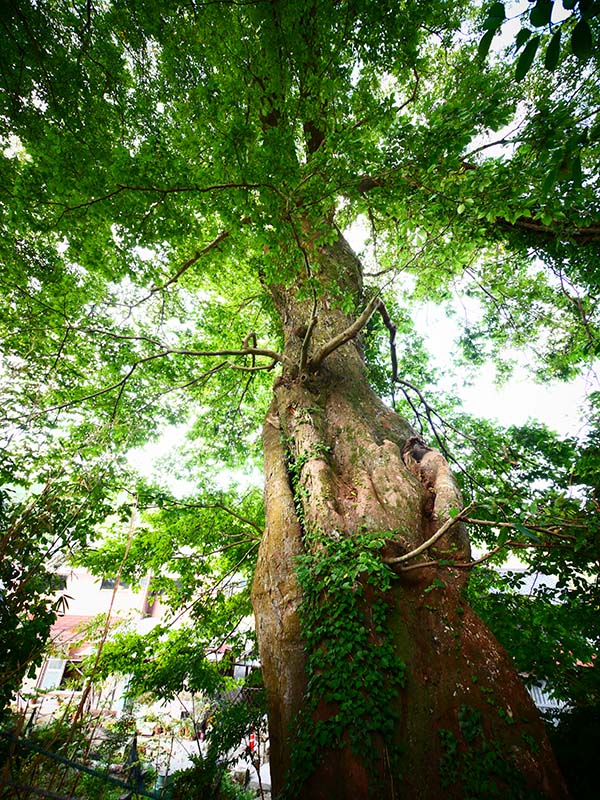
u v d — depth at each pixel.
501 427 9.41
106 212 5.65
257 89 6.72
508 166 4.55
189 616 8.30
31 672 3.79
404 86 9.29
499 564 6.32
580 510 3.38
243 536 9.29
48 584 4.20
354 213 6.73
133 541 8.66
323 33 6.21
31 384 5.89
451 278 7.38
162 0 6.41
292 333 7.90
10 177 6.41
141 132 7.23
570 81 5.93
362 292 8.11
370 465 5.43
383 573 3.96
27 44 5.88
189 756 6.55
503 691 3.51
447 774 3.05
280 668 4.06
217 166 4.80
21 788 2.92
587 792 3.65
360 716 3.35
